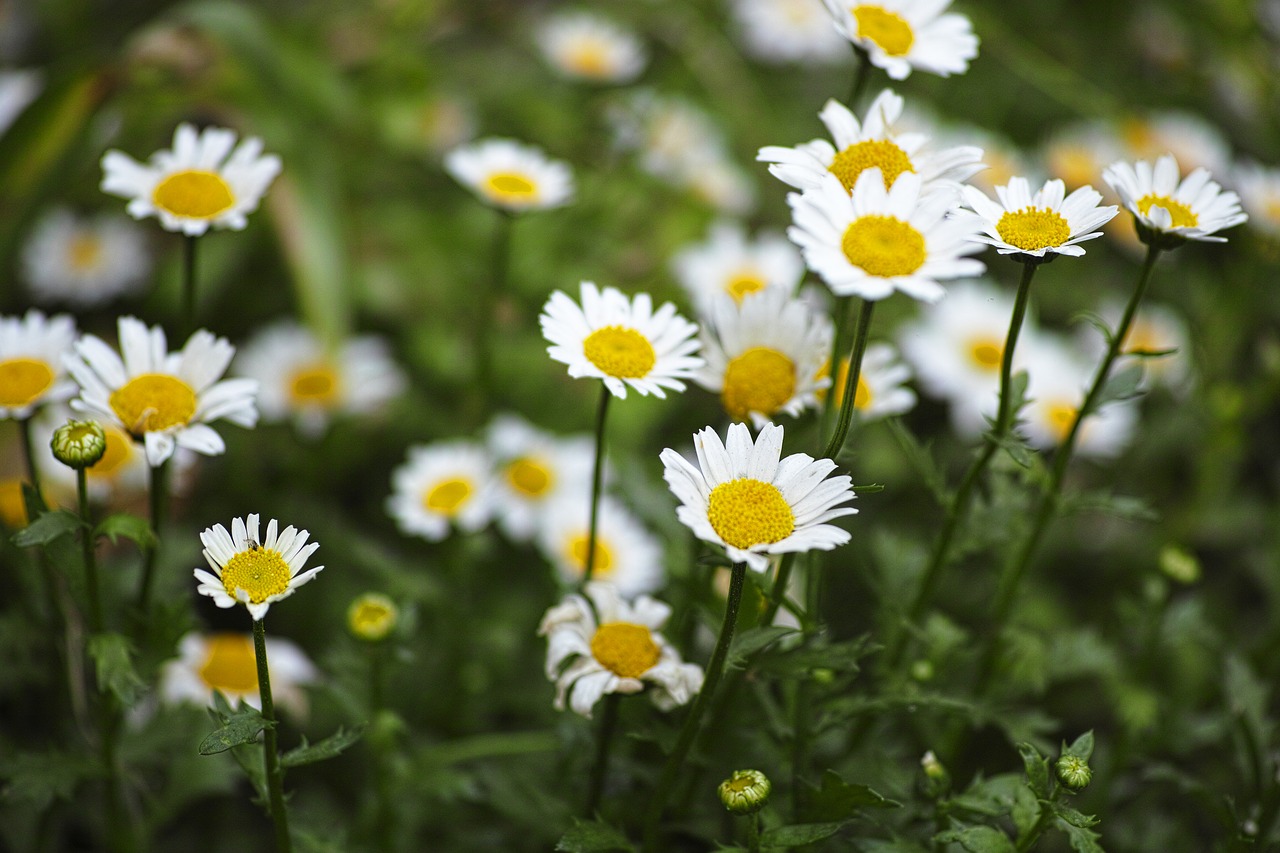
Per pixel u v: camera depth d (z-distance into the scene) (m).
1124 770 1.06
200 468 1.17
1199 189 0.95
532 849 1.02
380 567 1.10
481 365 1.17
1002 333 1.27
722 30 1.60
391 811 1.00
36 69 1.57
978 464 0.96
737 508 0.89
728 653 0.91
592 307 0.94
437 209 1.41
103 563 1.04
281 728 1.09
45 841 1.03
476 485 1.11
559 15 1.53
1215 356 1.27
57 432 0.93
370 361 1.20
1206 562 1.25
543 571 1.16
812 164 0.92
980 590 1.15
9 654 1.02
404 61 1.39
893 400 0.99
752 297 0.95
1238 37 1.53
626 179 1.38
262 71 1.18
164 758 1.03
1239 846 0.97
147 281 1.32
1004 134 1.65
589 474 1.15
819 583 0.96
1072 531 1.24
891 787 0.96
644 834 0.94
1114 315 1.37
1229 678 1.02
